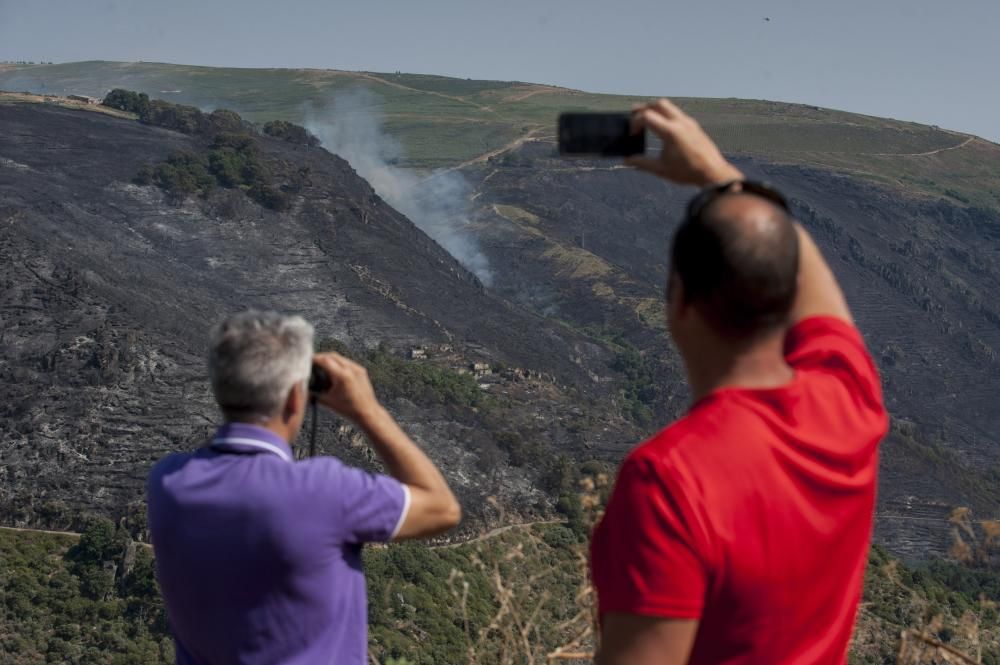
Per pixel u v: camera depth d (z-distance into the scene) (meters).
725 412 2.31
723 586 2.19
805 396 2.42
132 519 64.44
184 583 2.87
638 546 2.17
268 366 2.94
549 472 79.31
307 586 2.83
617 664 2.17
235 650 2.85
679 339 2.45
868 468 2.43
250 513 2.83
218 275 126.00
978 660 3.49
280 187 151.50
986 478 158.75
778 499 2.22
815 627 2.31
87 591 55.22
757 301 2.27
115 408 81.06
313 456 3.03
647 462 2.24
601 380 141.25
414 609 42.84
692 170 2.58
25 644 49.78
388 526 2.94
